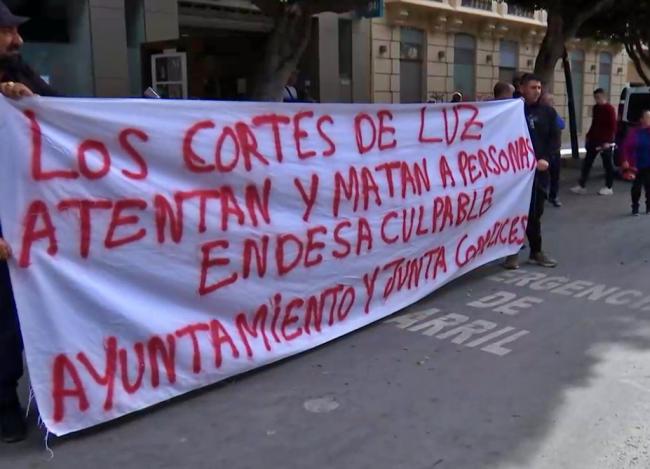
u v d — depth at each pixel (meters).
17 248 3.21
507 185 6.51
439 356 4.63
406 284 5.52
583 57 29.77
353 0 8.60
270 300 4.38
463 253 6.11
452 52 22.08
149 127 3.70
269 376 4.29
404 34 20.31
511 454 3.35
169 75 9.95
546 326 5.24
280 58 8.97
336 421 3.70
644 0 16.55
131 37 13.20
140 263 3.68
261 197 4.29
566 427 3.61
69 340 3.38
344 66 18.61
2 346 3.34
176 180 3.84
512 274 6.76
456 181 5.88
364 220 5.02
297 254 4.52
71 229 3.40
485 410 3.82
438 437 3.52
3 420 3.45
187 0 14.27
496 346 4.82
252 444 3.46
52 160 3.32
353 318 5.04
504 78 24.89
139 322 3.65
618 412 3.78
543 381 4.21
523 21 24.39
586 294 6.08
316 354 4.65
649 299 5.93
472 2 22.36
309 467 3.25
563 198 12.13
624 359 4.56
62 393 3.38
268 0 8.77
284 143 4.42
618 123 14.68
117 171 3.57
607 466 3.23
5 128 3.17
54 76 12.58
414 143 5.46
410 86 20.88
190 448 3.43
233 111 4.12
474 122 6.05
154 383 3.74
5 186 3.17
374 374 4.32
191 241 3.90
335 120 4.79
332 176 4.73
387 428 3.62
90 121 3.46
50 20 12.36
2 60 3.28
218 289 4.06
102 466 3.26
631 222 9.63
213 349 4.00
